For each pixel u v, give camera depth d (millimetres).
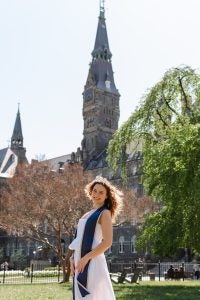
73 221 53469
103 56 137000
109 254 99875
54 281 41969
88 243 6371
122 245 97812
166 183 26969
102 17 140375
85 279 6195
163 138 34750
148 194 31109
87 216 6609
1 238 127750
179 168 25734
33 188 60938
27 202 55344
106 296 6199
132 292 26531
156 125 35438
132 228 96375
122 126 36719
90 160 125562
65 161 137125
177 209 27422
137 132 35719
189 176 25250
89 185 6996
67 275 39250
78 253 6426
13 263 103812
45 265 75812
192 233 27609
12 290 27531
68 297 22125
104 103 132625
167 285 33406
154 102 35406
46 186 55625
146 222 33125
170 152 27656
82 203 53688
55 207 52906
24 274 56062
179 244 30453
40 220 54875
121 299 22078
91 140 130250
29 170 66438
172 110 35375
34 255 109000
